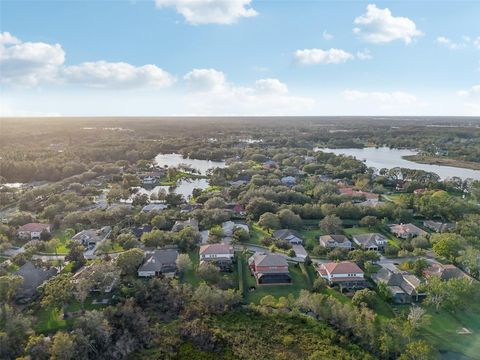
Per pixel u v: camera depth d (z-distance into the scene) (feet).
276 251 384.68
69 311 266.77
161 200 584.81
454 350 237.25
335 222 443.32
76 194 583.58
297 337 250.57
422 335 249.96
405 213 480.64
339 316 260.21
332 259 362.94
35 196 571.69
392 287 303.68
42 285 292.61
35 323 252.21
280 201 547.49
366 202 546.26
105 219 472.03
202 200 565.53
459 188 652.48
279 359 231.71
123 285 295.48
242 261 360.07
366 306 280.92
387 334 239.50
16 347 223.10
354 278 320.09
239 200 563.07
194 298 282.15
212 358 233.96
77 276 298.97
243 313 274.36
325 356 231.30
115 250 380.78
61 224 455.22
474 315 275.18
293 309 273.54
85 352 223.71
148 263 331.36
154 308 274.36
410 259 370.12
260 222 454.40
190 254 376.27
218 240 398.62
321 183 634.84
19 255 352.28
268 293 306.14
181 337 249.96
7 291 272.10
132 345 238.89
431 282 291.58
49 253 375.25
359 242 404.98
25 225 428.97
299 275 336.08
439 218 495.41
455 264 354.13
